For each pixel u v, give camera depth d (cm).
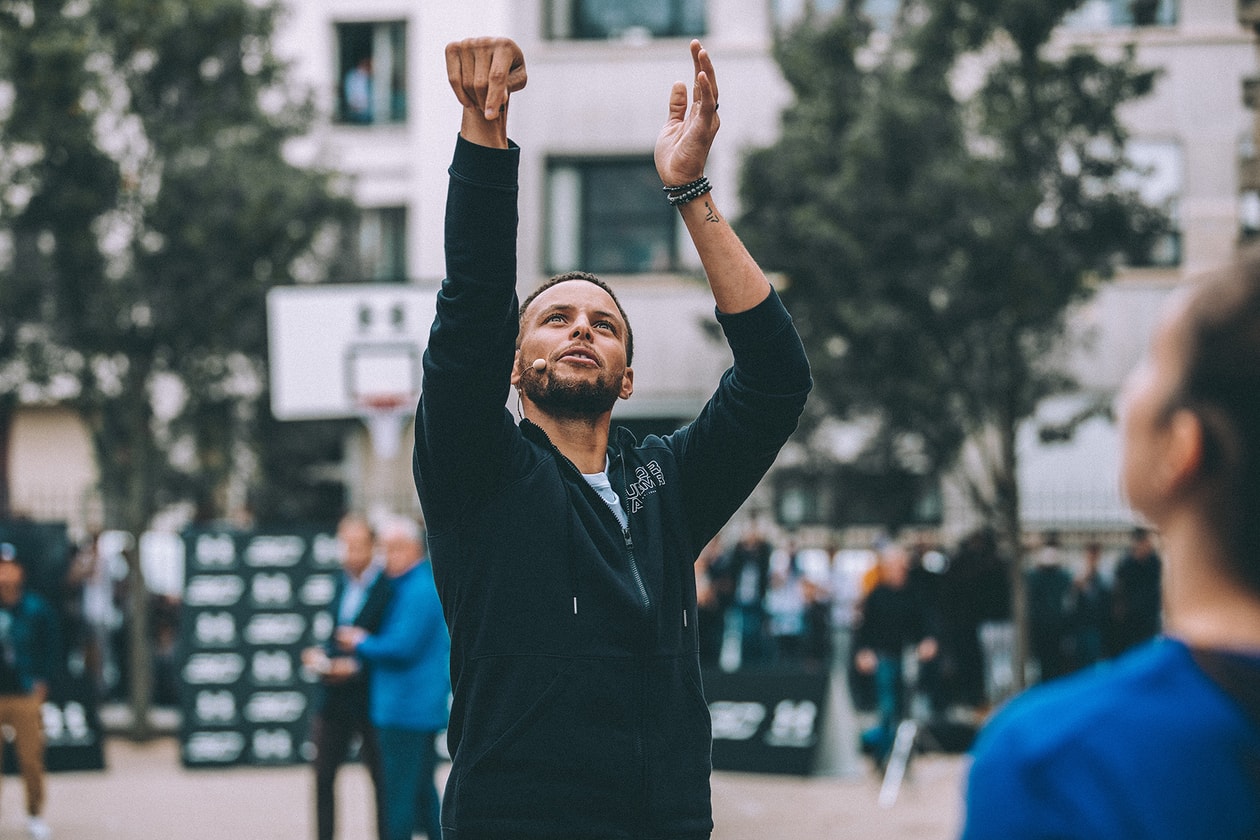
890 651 1203
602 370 288
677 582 280
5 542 1374
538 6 2247
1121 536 1927
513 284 263
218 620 1312
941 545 1800
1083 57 1352
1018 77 1373
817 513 2023
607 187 2217
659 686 267
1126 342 2034
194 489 1923
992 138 1386
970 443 1933
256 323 1557
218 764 1298
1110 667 143
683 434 304
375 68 2336
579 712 258
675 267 2191
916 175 1347
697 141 290
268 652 1309
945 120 1362
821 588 1672
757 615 1617
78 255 1487
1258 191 1134
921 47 1382
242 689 1306
